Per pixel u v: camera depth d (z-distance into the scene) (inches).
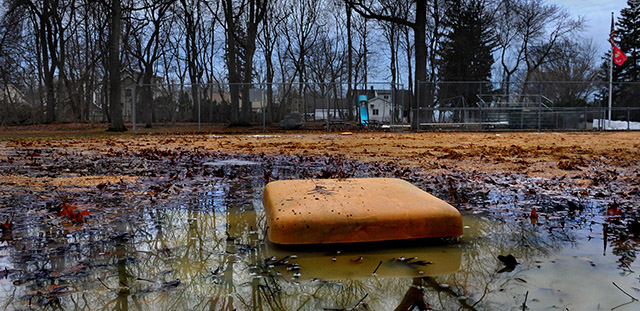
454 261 89.4
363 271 83.3
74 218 128.3
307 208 103.6
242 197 165.0
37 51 1481.3
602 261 88.6
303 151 392.2
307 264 87.5
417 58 995.3
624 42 2095.2
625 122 920.3
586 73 1942.7
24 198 162.2
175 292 73.0
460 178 215.2
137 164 285.4
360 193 118.2
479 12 1541.6
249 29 1088.8
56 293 72.9
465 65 1553.9
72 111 1539.1
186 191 178.5
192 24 1402.6
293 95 948.6
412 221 101.3
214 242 103.8
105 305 67.9
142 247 100.0
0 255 94.2
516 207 145.9
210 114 924.6
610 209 136.1
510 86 903.1
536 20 1616.6
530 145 465.7
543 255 93.2
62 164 285.3
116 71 893.2
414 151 388.2
